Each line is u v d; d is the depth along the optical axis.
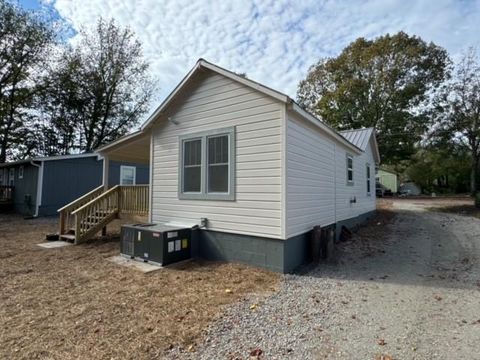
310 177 6.33
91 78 21.55
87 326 3.05
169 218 6.98
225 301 3.77
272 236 5.23
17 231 9.43
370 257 6.27
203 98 6.40
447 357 2.51
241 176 5.69
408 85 21.92
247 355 2.53
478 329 3.01
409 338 2.84
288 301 3.80
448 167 26.30
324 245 6.13
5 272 5.06
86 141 22.72
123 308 3.53
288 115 5.30
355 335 2.90
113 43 21.84
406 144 22.84
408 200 22.47
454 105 16.23
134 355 2.52
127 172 16.61
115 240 7.96
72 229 8.15
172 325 3.08
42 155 22.25
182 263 5.74
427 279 4.75
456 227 9.54
